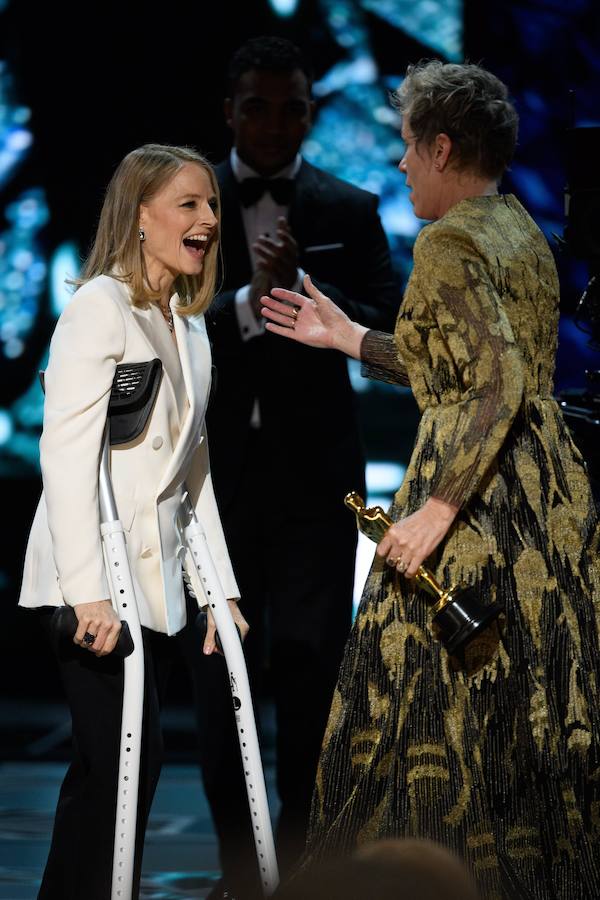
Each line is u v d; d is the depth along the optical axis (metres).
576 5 22.73
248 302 13.77
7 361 30.64
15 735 21.22
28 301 30.50
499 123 9.75
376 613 9.60
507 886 9.17
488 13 22.95
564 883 9.37
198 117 28.36
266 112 14.08
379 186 29.34
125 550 9.16
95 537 9.10
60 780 18.14
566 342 23.48
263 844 9.34
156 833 15.23
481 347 9.16
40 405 30.56
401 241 29.31
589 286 11.91
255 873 12.94
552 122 23.11
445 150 9.76
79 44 28.17
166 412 9.67
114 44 28.08
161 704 10.19
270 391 13.75
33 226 30.09
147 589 9.59
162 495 9.64
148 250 9.77
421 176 9.93
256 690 13.71
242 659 9.54
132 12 27.84
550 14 22.84
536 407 9.65
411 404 29.72
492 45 23.06
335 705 9.70
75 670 9.44
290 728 13.73
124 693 8.97
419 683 9.46
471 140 9.73
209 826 15.62
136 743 8.91
